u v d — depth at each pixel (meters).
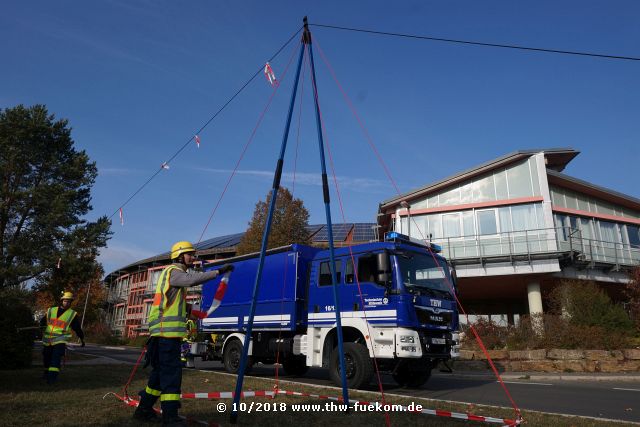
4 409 5.94
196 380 9.72
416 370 9.49
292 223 24.48
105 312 69.81
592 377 13.45
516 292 25.67
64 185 28.31
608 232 24.98
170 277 5.07
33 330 12.55
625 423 6.27
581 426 5.99
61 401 6.64
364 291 9.58
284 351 11.12
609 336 15.59
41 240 26.92
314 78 6.96
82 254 27.39
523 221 22.38
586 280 21.73
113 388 8.11
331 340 10.00
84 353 21.92
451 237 23.34
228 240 52.59
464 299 27.83
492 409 7.01
